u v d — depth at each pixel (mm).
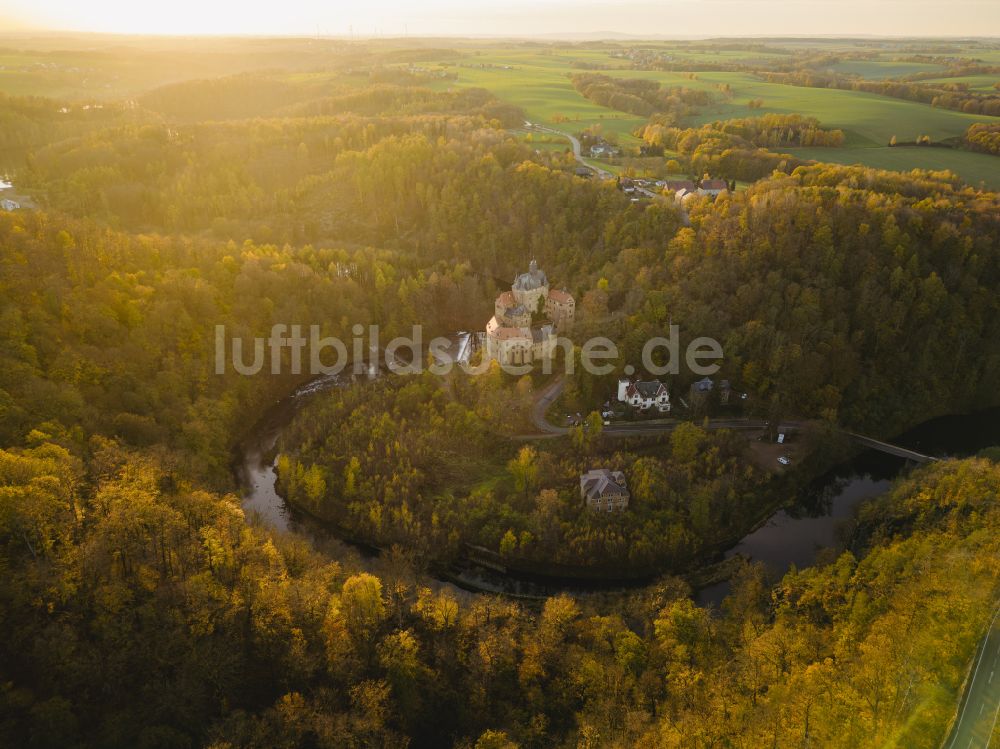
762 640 111562
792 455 180375
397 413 188000
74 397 157375
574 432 178000
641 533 151125
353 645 110500
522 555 151750
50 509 110375
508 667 112250
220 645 104375
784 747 91062
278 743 93688
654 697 106250
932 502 146625
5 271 180250
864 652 104312
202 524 126500
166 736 93500
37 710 90500
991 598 109625
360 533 159125
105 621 101750
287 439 189375
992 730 89250
